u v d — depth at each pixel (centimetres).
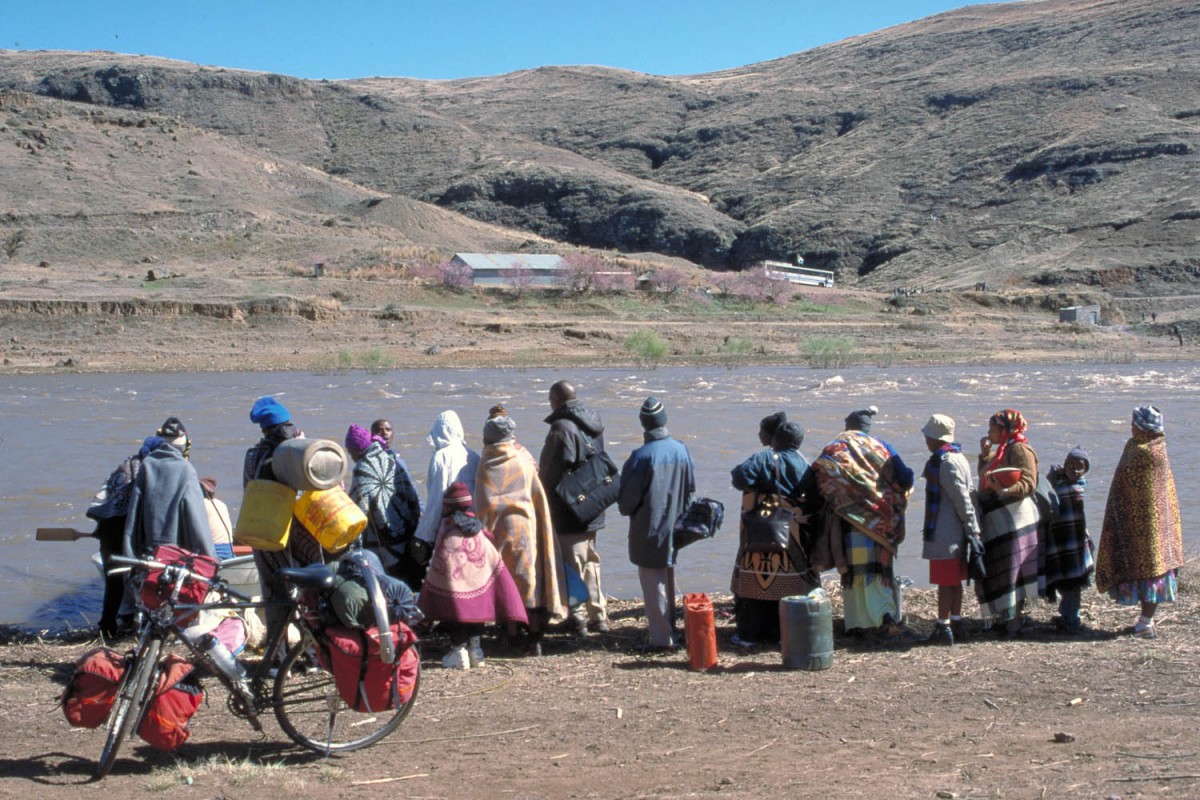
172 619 671
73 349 7600
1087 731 707
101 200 14438
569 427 1000
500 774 657
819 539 987
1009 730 716
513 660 962
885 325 10106
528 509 963
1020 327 10338
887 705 787
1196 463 2498
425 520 983
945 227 19800
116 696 668
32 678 930
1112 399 4597
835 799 590
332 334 8462
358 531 722
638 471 970
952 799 583
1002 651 945
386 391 5188
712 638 919
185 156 17288
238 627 728
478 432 3284
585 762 679
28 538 1683
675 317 10519
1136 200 17938
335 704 712
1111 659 902
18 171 14988
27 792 625
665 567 985
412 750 713
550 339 8725
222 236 13188
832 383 5528
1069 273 15138
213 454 2720
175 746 672
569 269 11162
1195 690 802
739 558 1004
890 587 987
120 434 3325
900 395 4856
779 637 994
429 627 1062
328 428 3416
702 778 639
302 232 14275
